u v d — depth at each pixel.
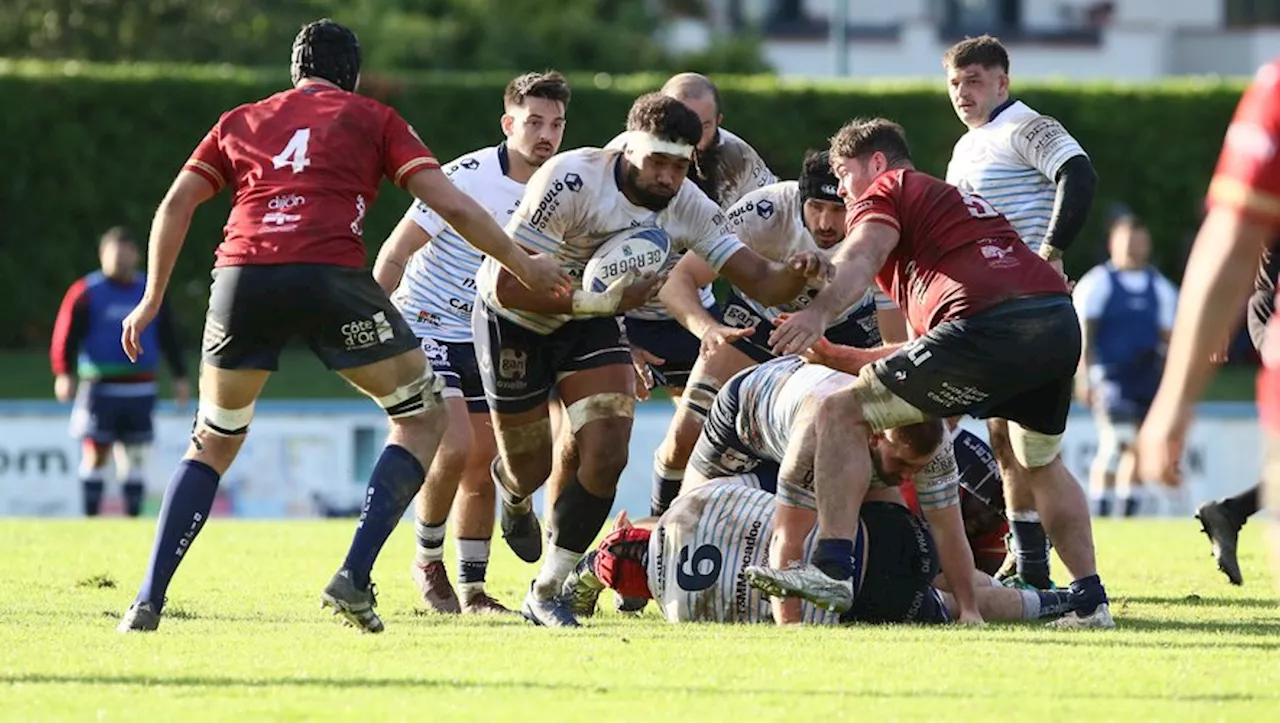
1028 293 22.92
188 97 89.50
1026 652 21.44
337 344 22.31
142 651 21.03
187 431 59.44
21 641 21.83
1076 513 24.77
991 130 29.31
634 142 23.67
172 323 58.84
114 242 56.44
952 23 153.75
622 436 24.89
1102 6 153.88
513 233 24.14
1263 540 40.25
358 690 18.58
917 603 24.77
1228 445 59.78
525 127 28.92
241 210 22.38
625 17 124.25
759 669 20.08
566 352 25.11
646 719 17.03
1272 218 13.83
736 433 25.91
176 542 22.83
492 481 27.84
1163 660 20.86
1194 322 13.73
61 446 58.84
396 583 31.22
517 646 21.91
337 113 22.62
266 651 21.16
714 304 31.08
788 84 91.19
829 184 27.27
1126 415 57.00
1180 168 94.62
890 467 23.72
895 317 30.86
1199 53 153.38
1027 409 23.89
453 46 116.50
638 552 25.62
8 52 112.56
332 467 58.19
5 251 89.31
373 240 87.81
